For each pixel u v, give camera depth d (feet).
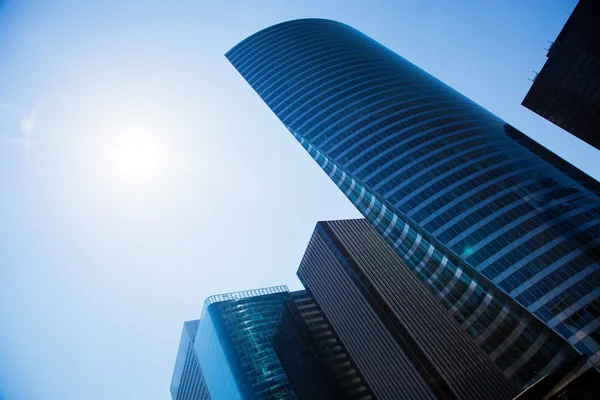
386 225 286.66
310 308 400.67
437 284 238.68
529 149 285.64
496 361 195.72
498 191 238.48
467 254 211.82
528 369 180.14
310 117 373.61
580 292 173.27
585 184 246.88
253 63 483.51
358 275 314.76
